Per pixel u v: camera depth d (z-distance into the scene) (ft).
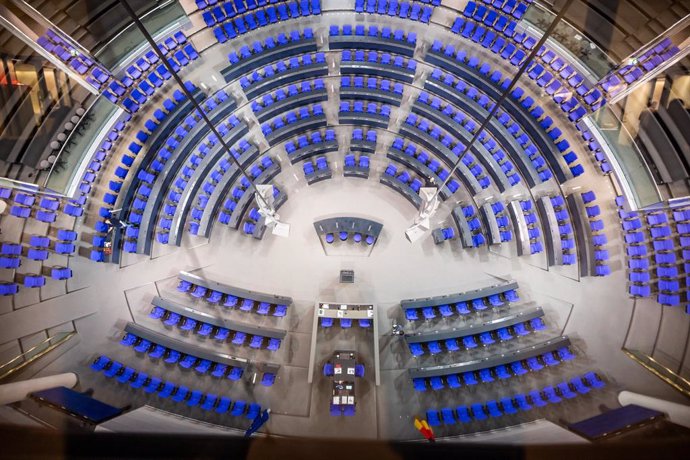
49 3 46.96
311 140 53.62
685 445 29.09
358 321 51.49
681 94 47.91
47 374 48.80
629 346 49.37
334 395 45.98
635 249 48.85
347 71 52.54
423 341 49.42
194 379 50.44
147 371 50.29
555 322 50.55
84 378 49.49
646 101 48.55
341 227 51.65
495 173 50.70
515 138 51.52
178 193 51.85
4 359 48.29
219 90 52.03
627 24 47.37
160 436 30.96
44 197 49.01
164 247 51.78
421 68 53.01
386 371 50.55
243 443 31.32
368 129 53.88
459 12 52.03
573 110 49.44
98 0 48.24
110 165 51.62
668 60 42.98
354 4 52.21
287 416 49.39
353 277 51.34
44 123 49.06
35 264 49.78
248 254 52.65
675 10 46.26
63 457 30.27
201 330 50.03
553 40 48.60
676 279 48.26
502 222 50.78
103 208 49.06
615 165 48.67
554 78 49.67
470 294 49.98
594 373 48.32
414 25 52.65
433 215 53.01
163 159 51.19
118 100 49.60
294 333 51.52
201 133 52.24
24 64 48.83
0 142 48.24
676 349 48.24
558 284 50.80
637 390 48.06
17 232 49.32
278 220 48.42
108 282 51.03
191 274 51.34
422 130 52.80
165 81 51.72
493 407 48.39
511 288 49.52
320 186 53.67
